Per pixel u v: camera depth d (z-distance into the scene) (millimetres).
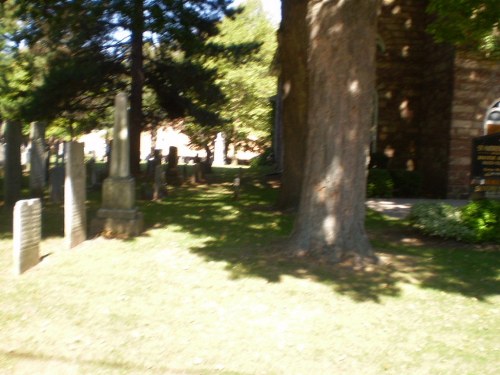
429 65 20062
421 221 11086
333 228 8477
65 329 5836
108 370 5016
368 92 8406
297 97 13594
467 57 18078
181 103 23469
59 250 9141
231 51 22891
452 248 10227
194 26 20203
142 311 6422
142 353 5359
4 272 7730
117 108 10516
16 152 13516
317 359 5340
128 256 8875
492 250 10117
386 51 20516
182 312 6426
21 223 7664
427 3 20141
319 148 8469
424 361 5348
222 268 8195
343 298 6984
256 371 5074
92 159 19859
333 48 8148
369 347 5621
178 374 4988
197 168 23297
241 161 44531
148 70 23328
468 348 5652
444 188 18594
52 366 5059
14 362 5098
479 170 11961
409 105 20719
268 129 39812
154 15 17516
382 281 7742
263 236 10695
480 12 12172
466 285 7793
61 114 22969
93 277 7641
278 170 28141
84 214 9914
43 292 6926
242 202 16016
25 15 17516
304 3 12820
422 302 6977
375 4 8227
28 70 24328
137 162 22719
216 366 5137
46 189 17859
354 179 8484
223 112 35719
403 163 20859
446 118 18672
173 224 11977
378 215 13805
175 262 8547
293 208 14031
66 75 20328
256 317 6328
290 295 7039
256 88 38031
